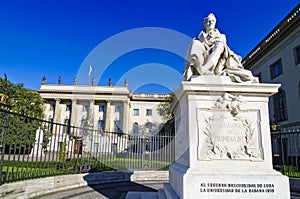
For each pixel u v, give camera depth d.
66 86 40.69
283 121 19.58
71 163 8.34
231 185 3.55
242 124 3.96
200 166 3.73
